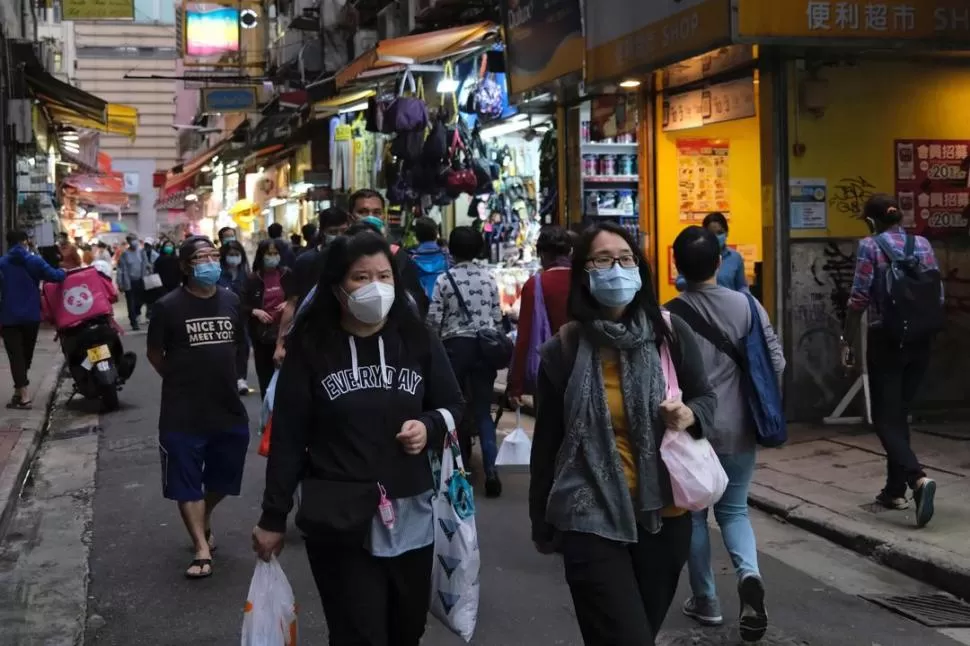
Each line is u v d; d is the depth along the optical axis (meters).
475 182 13.68
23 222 25.78
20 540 7.06
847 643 4.91
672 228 11.92
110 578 6.20
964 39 9.07
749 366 4.79
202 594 5.86
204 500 6.45
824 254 9.63
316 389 3.46
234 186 38.69
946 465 7.93
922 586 5.79
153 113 74.94
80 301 12.28
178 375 6.12
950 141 9.94
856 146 9.70
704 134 11.95
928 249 6.79
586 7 11.19
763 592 4.71
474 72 14.84
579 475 3.59
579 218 12.99
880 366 6.79
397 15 20.84
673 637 4.94
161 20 74.06
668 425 3.60
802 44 8.70
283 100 20.52
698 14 8.98
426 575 3.53
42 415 11.48
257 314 11.55
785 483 7.68
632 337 3.59
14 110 22.56
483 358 7.62
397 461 3.45
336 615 3.44
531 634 5.11
